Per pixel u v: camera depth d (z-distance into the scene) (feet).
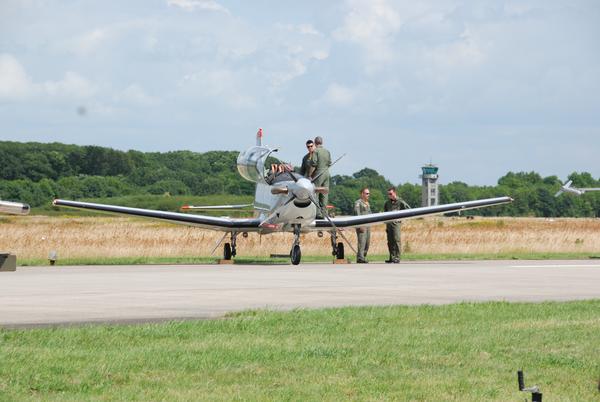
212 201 542.98
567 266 115.55
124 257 142.10
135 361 42.70
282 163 128.36
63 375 39.96
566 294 74.13
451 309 60.95
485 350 46.75
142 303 65.16
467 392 38.42
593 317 57.67
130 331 50.16
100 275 94.68
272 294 72.79
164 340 48.03
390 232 129.18
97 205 125.18
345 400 37.09
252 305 64.39
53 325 52.85
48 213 559.38
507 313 59.31
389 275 96.37
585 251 166.91
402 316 57.52
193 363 42.63
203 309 61.67
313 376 40.81
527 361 44.21
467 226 328.70
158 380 39.58
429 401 37.14
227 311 60.49
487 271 103.86
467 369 42.50
